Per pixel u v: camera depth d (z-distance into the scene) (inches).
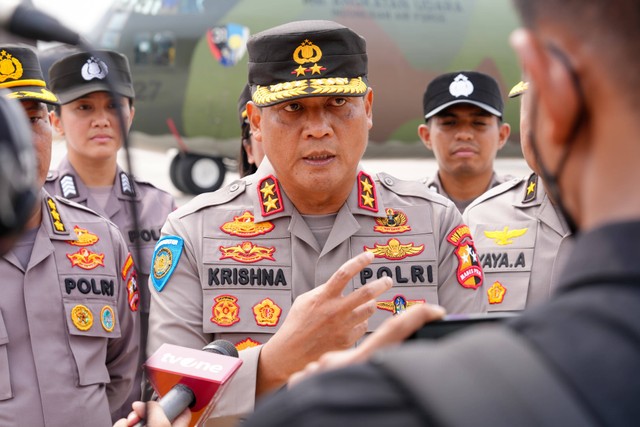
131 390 129.9
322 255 100.1
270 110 96.6
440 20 509.7
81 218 127.2
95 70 167.8
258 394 85.1
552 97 34.4
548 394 30.0
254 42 97.0
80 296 121.6
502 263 124.6
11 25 40.9
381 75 503.2
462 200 178.1
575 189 35.5
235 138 484.4
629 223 32.3
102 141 170.1
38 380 116.1
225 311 98.8
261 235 101.4
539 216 124.7
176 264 100.2
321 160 96.5
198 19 473.1
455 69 510.9
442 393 30.1
